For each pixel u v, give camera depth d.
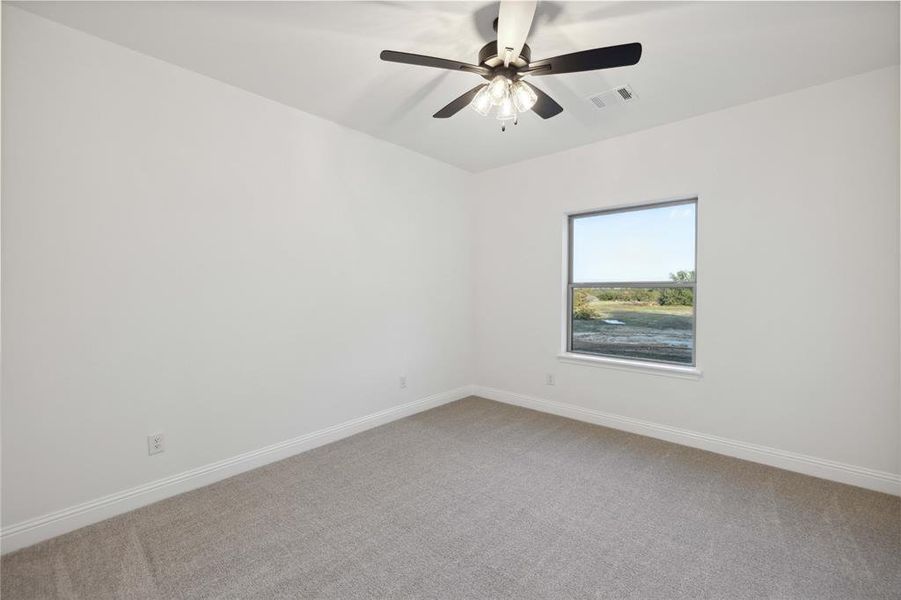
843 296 2.52
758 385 2.82
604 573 1.75
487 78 1.96
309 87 2.63
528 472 2.68
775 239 2.73
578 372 3.73
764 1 1.79
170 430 2.38
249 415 2.73
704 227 3.01
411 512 2.22
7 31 1.84
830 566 1.78
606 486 2.50
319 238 3.10
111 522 2.12
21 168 1.88
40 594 1.63
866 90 2.42
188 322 2.44
